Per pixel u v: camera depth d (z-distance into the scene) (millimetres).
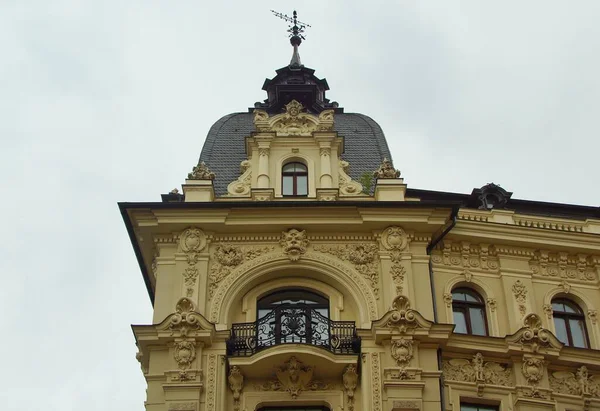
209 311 28641
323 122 33406
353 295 29172
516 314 30047
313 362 27391
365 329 28031
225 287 29141
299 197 31688
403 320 27875
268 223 30062
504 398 27969
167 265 29672
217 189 33062
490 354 28562
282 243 30062
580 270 31703
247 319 29016
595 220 32469
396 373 27094
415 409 26344
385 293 29031
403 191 31219
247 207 30109
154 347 27875
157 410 26734
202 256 29703
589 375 29031
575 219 33875
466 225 31109
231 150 35062
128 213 30141
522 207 34375
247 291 29594
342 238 30281
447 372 28062
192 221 30062
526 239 31344
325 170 32219
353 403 27188
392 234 30141
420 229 30406
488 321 30062
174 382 26953
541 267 31484
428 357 27734
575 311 31156
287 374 27359
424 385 26984
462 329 29875
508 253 31328
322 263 29641
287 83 39219
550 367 28906
